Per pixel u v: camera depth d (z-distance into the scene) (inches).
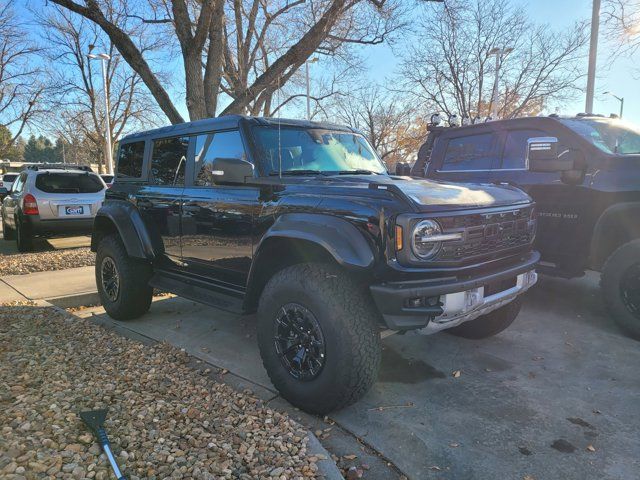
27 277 282.0
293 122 162.1
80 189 409.1
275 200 133.9
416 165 260.1
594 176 185.3
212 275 166.4
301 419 123.3
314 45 340.8
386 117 1234.6
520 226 137.3
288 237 122.4
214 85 342.6
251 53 623.8
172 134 180.4
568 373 151.2
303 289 118.3
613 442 113.0
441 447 111.3
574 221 192.5
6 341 159.3
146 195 187.8
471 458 107.2
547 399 134.3
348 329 112.7
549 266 204.2
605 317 203.9
